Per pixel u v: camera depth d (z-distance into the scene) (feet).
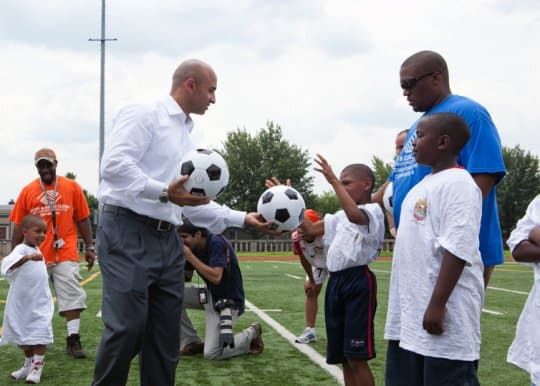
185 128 13.15
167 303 12.68
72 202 21.04
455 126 10.15
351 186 13.65
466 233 9.47
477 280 9.92
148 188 11.84
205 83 12.89
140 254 12.21
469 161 10.93
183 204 11.98
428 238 9.89
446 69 11.68
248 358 19.80
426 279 9.87
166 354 12.81
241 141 226.79
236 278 20.03
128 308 12.00
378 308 32.53
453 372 9.63
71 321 20.07
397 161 12.35
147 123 12.26
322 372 17.67
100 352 12.07
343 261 13.62
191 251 19.81
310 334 22.45
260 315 29.68
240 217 14.20
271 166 225.76
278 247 146.51
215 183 12.46
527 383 16.65
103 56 93.40
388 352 10.94
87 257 22.03
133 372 17.93
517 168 203.92
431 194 9.98
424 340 9.81
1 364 19.25
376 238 13.37
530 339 11.10
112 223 12.28
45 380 16.97
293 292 41.45
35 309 16.98
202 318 28.66
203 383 16.48
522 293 41.01
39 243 17.97
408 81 11.68
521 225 11.39
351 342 13.50
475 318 9.87
